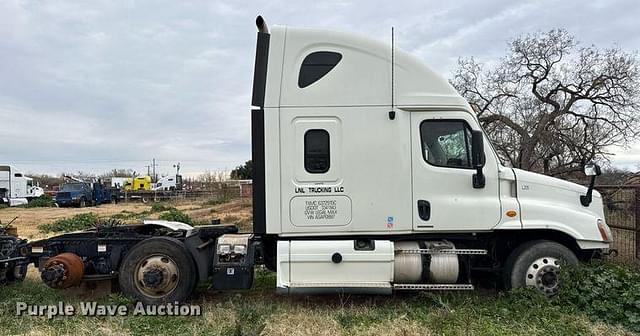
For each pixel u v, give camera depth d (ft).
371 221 19.94
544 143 77.82
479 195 20.31
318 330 17.30
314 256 19.42
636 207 27.55
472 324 17.78
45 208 122.93
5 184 143.02
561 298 19.51
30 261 21.83
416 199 20.10
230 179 165.07
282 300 21.81
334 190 19.93
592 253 21.76
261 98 20.03
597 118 78.23
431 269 20.06
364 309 19.67
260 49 20.16
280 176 19.94
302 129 19.97
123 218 76.13
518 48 100.22
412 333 16.90
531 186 20.74
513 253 20.84
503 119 78.43
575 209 20.99
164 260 20.42
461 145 20.45
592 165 20.81
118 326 17.98
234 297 22.35
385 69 20.22
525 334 16.90
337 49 20.16
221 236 21.42
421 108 20.24
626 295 18.56
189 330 17.61
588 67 78.74
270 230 19.93
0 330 17.78
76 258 20.89
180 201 139.03
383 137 20.03
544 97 81.41
